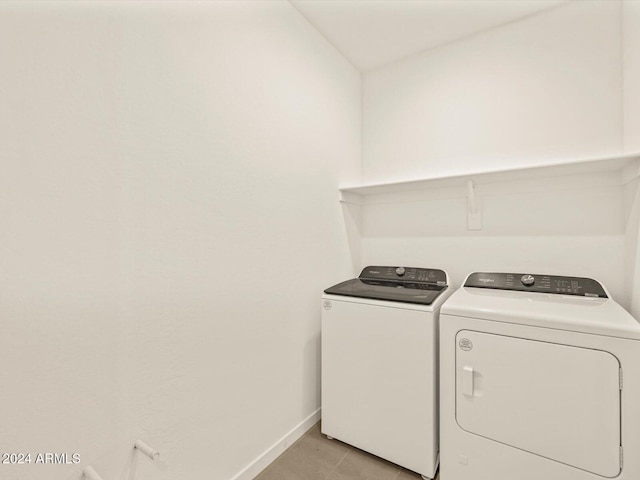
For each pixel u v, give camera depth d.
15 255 0.77
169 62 1.12
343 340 1.67
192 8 1.20
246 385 1.43
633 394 1.03
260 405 1.50
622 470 1.04
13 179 0.77
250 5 1.45
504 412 1.23
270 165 1.56
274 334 1.58
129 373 1.00
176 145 1.14
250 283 1.45
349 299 1.65
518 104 1.84
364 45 2.08
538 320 1.17
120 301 0.98
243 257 1.41
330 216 2.04
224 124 1.32
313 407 1.86
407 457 1.47
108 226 0.95
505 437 1.23
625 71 1.52
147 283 1.05
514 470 1.22
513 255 1.86
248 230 1.44
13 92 0.77
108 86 0.95
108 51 0.95
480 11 1.77
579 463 1.10
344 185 2.19
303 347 1.78
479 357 1.29
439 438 1.48
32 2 0.80
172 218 1.13
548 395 1.15
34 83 0.80
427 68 2.15
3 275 0.75
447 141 2.08
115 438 0.97
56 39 0.84
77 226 0.88
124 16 0.99
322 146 1.96
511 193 1.86
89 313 0.91
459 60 2.03
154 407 1.07
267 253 1.54
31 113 0.80
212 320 1.27
